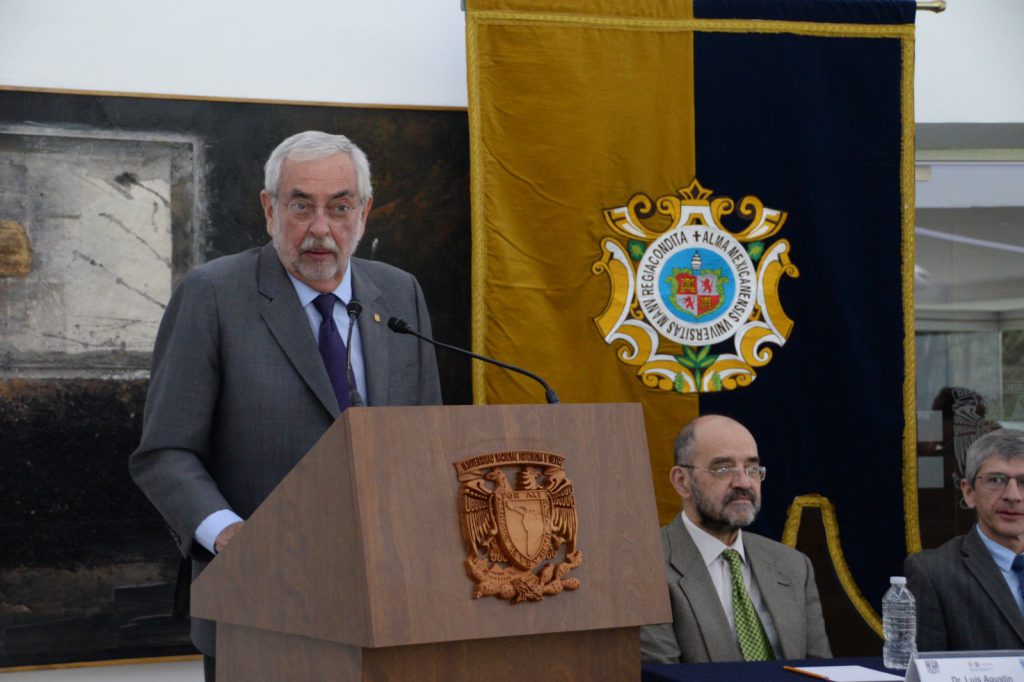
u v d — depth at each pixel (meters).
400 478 2.65
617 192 6.64
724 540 5.11
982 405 7.97
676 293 6.68
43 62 6.41
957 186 8.18
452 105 6.89
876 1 7.00
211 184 6.50
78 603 6.20
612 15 6.70
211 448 4.19
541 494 2.78
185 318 4.14
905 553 6.84
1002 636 5.03
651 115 6.70
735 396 6.72
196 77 6.59
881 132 6.95
